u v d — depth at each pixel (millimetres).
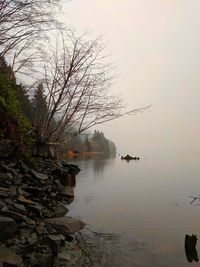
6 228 5820
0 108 11953
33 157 13719
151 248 7969
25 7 13141
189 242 7969
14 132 12328
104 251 7430
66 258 6391
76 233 8227
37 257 5918
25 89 17953
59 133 16188
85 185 18672
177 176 27531
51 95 16078
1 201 7371
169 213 11930
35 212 7855
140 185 20078
